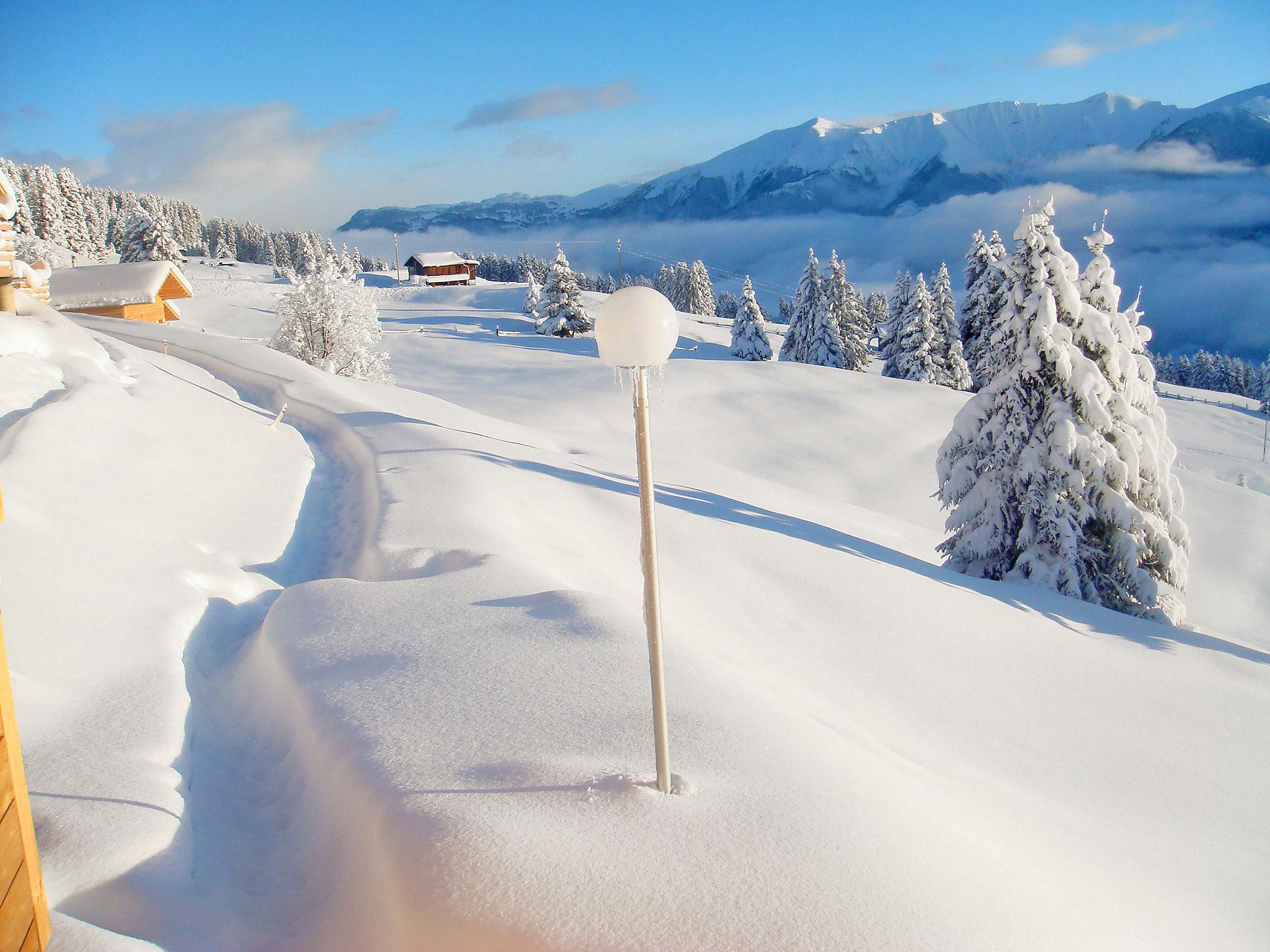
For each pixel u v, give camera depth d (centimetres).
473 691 505
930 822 408
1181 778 850
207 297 8038
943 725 856
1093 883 485
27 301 1605
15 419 1067
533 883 310
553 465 1634
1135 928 416
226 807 461
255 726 561
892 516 2966
